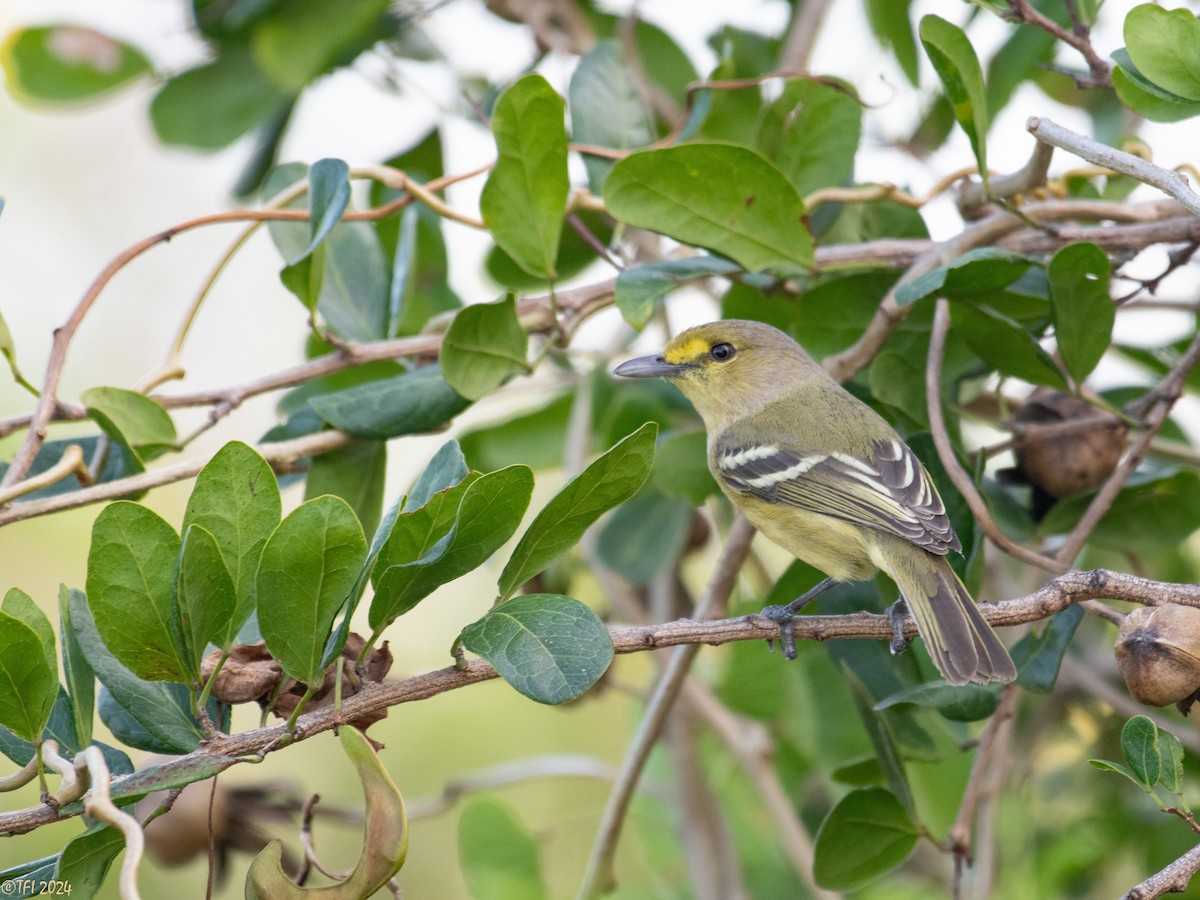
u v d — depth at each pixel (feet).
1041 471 31.40
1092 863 37.06
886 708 27.96
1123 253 30.96
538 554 21.03
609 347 37.58
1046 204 31.12
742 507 31.01
